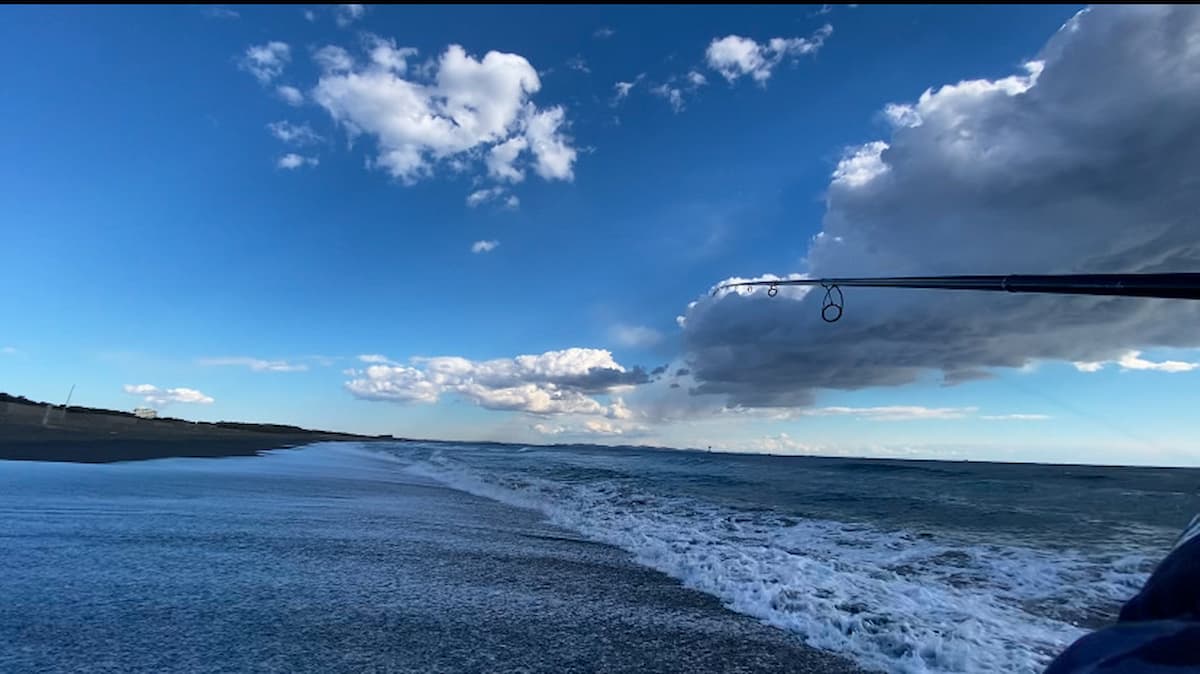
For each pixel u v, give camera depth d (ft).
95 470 37.68
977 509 35.37
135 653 10.64
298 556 18.49
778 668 11.60
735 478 58.08
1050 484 51.55
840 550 23.27
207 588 14.64
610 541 24.52
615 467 72.33
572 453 124.67
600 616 14.49
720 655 12.22
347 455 85.35
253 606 13.57
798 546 23.99
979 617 14.66
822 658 12.14
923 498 41.45
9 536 18.60
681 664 11.70
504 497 39.55
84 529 20.08
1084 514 33.37
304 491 35.50
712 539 24.62
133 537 19.38
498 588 16.53
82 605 12.91
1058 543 24.66
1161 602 6.18
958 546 23.99
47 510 23.03
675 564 20.06
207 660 10.55
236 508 26.73
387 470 59.62
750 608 15.30
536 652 12.01
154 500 27.20
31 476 32.65
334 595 14.83
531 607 14.96
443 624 13.29
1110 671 5.61
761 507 35.50
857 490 46.80
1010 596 16.94
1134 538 25.81
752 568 19.17
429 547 21.35
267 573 16.33
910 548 23.62
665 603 15.76
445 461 76.89
